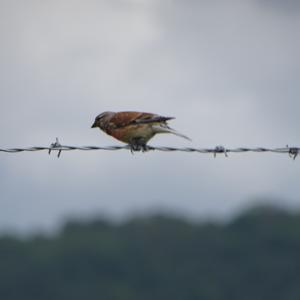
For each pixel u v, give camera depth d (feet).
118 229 212.64
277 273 200.03
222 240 210.18
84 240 210.59
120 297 200.23
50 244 210.79
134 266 204.74
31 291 204.44
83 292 202.28
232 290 200.75
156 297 202.08
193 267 204.23
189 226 208.85
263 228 206.80
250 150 68.54
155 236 213.66
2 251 207.62
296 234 200.23
